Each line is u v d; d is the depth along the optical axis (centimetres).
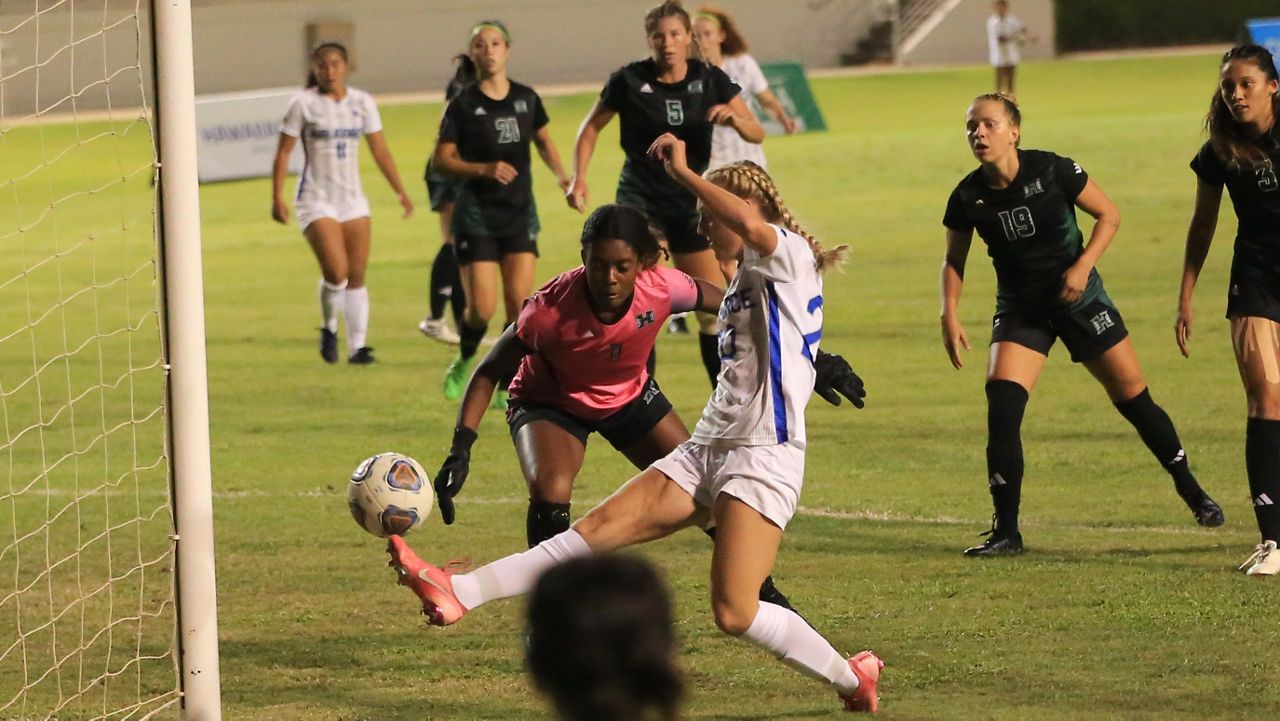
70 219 6575
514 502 2414
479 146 3058
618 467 2631
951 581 1900
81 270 5453
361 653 1702
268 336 4166
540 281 4862
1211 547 2014
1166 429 2103
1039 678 1536
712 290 1678
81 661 1628
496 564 1448
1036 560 1981
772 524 1398
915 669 1582
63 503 2483
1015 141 2022
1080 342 2069
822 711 1468
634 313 1622
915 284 4534
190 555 1426
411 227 6303
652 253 1580
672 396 3197
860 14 13212
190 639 1427
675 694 634
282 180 3616
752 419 1415
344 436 2941
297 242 6091
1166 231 5156
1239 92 1859
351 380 3516
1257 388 1908
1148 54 12756
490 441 2889
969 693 1502
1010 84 10775
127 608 1916
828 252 1466
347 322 3741
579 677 626
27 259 5712
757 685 1554
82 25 10700
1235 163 1892
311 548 2166
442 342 3919
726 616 1391
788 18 13138
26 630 1830
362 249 3703
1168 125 7875
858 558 2022
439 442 2875
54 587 2014
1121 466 2491
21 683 1644
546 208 6494
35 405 3297
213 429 3028
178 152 1406
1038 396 3047
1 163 8125
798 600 1841
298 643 1742
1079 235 2058
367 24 12606
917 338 3744
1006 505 2030
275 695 1567
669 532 1459
